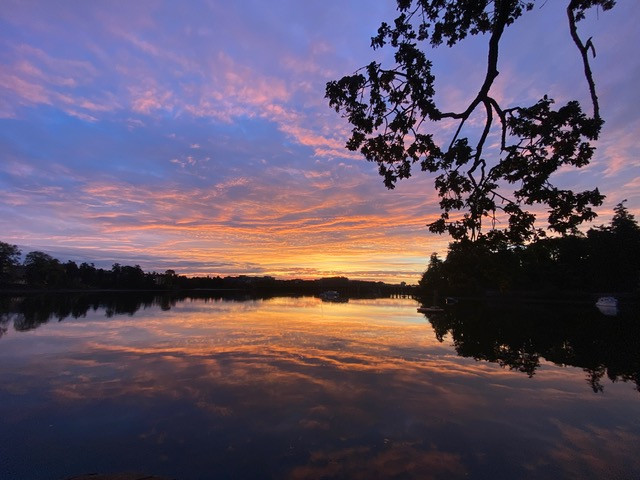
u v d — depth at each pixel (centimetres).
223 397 1381
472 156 746
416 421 1195
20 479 860
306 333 2964
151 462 935
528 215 743
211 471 900
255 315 4606
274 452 988
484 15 739
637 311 5672
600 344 2714
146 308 5547
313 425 1151
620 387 1591
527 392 1505
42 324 3381
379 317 4547
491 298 8950
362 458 965
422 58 697
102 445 1016
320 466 925
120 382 1555
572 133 677
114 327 3231
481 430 1137
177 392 1432
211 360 1962
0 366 1806
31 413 1218
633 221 7856
